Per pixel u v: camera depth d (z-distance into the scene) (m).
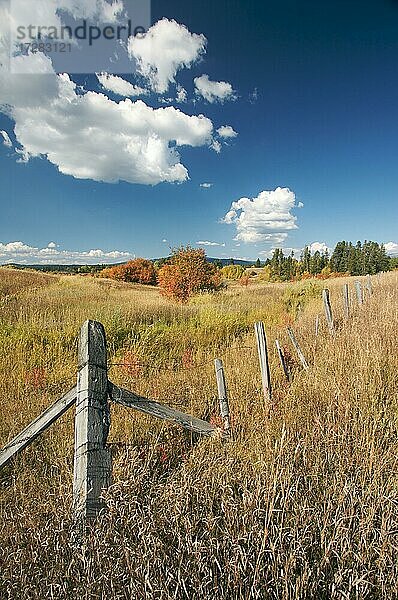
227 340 10.62
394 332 6.67
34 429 3.00
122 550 2.27
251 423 4.25
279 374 6.29
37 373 6.66
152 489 2.99
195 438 4.22
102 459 2.78
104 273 61.25
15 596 2.11
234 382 5.89
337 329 8.98
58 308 14.34
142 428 4.44
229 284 52.34
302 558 2.17
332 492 2.80
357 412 4.00
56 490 3.28
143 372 7.11
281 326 12.01
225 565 2.11
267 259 100.69
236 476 3.06
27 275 40.62
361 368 5.00
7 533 2.75
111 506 2.49
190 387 5.67
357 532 2.39
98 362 2.86
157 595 1.99
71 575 2.17
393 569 2.19
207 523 2.38
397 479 2.90
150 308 15.46
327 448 3.31
